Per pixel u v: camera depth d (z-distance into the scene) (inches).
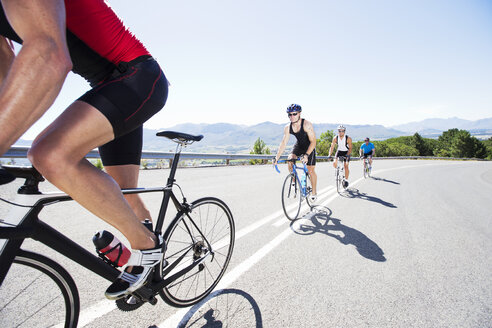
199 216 78.4
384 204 226.7
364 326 68.6
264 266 98.7
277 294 80.9
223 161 505.0
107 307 67.5
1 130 25.8
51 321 47.2
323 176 410.3
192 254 79.4
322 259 108.5
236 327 64.7
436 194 297.3
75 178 34.4
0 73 39.2
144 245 48.5
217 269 92.5
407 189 320.5
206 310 70.5
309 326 67.3
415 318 73.1
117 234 117.0
